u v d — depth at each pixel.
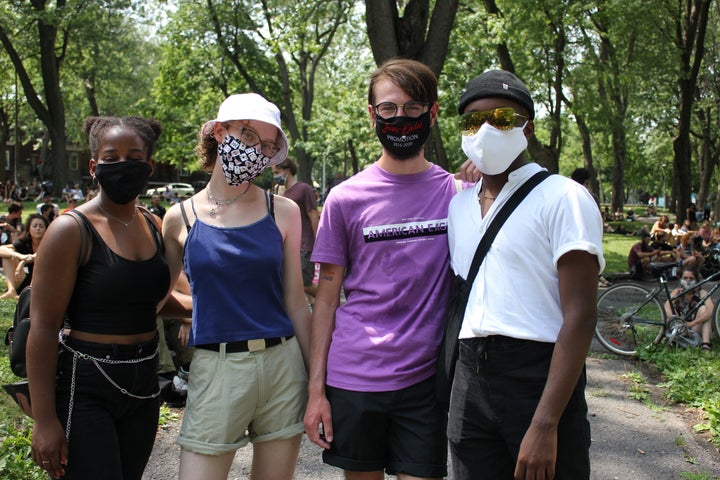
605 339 7.42
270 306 2.67
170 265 2.75
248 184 2.73
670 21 23.08
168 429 4.57
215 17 27.17
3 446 3.88
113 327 2.45
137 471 2.64
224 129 2.67
